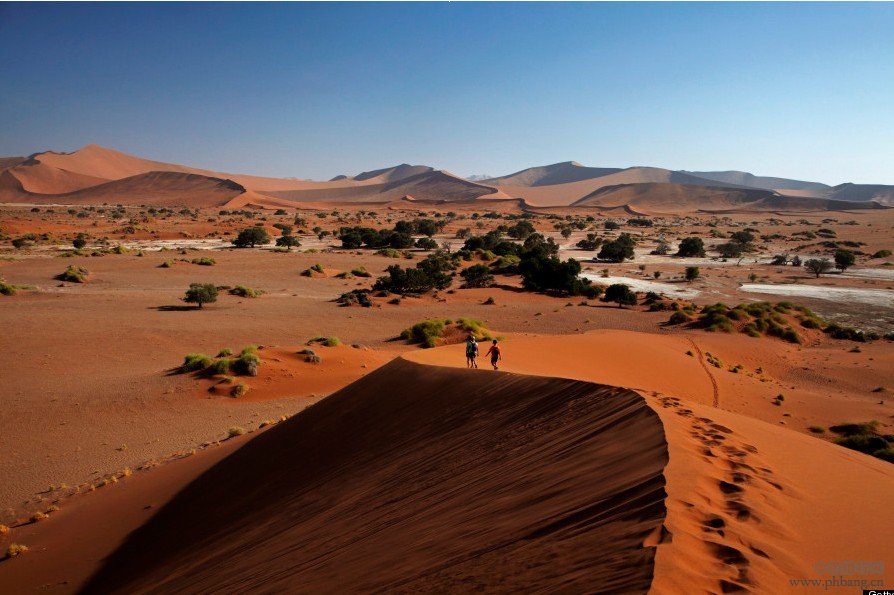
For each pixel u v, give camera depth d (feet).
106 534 50.49
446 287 241.96
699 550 14.58
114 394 96.53
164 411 90.07
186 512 50.60
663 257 391.04
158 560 41.98
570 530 18.03
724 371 110.11
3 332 136.15
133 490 60.54
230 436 76.38
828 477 23.76
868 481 24.21
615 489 20.45
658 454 22.85
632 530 16.28
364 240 423.23
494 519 22.08
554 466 26.22
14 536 53.16
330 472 44.47
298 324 164.04
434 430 43.04
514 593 14.85
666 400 35.24
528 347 102.22
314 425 59.21
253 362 106.42
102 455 73.61
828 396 98.12
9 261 272.92
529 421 36.37
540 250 304.30
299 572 25.49
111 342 133.80
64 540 50.62
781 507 18.78
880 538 17.49
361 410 56.85
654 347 117.60
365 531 27.96
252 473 53.83
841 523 18.39
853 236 508.53
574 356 99.96
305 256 338.95
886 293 236.22
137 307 179.63
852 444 67.21
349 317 177.27
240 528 40.73
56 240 375.86
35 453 73.82
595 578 13.87
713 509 17.65
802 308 189.98
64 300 186.19
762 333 159.43
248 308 185.88
